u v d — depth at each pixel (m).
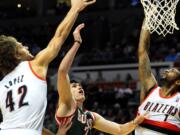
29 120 3.61
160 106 4.95
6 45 3.76
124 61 16.97
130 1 20.45
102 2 21.02
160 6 5.21
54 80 16.75
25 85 3.65
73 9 3.72
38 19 21.31
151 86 5.12
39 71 3.66
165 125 4.89
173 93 5.00
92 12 20.50
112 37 19.52
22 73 3.70
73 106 4.75
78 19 20.39
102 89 15.97
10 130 3.61
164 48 17.39
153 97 5.03
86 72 17.11
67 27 3.69
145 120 5.00
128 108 14.38
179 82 4.96
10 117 3.65
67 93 4.53
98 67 17.02
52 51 3.67
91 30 19.77
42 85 3.65
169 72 5.00
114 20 20.12
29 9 21.75
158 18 5.22
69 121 4.72
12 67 3.77
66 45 18.45
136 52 17.39
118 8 20.38
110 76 16.73
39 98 3.63
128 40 18.78
